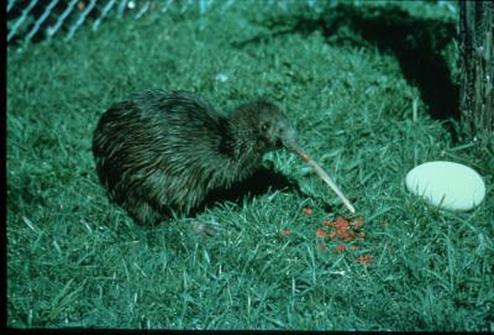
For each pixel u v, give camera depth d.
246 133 2.26
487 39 2.34
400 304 2.10
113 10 3.40
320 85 2.72
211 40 3.06
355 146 2.47
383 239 2.22
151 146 2.28
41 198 2.45
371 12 3.16
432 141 2.45
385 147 2.44
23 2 3.30
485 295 2.09
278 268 2.18
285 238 2.23
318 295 2.12
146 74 2.89
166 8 3.34
